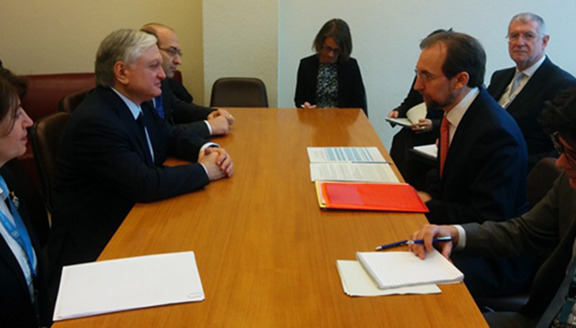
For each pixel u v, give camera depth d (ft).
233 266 3.79
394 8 13.23
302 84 12.06
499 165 5.35
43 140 6.30
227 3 12.41
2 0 13.05
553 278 4.14
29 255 4.67
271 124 8.34
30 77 11.93
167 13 13.32
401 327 3.11
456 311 3.28
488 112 5.57
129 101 5.82
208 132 7.41
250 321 3.15
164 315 3.20
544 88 9.36
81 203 5.50
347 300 3.38
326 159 6.40
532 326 4.43
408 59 13.62
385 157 6.56
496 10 13.10
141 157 5.67
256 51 12.79
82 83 12.30
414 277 3.62
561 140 3.50
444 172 5.97
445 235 4.28
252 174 5.83
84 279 3.57
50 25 13.29
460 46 5.62
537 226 4.56
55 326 3.08
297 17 13.33
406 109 11.77
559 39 13.23
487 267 5.23
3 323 4.17
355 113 9.39
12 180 5.01
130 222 4.53
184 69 13.78
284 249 4.07
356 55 13.62
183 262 3.82
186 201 5.04
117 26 13.37
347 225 4.52
